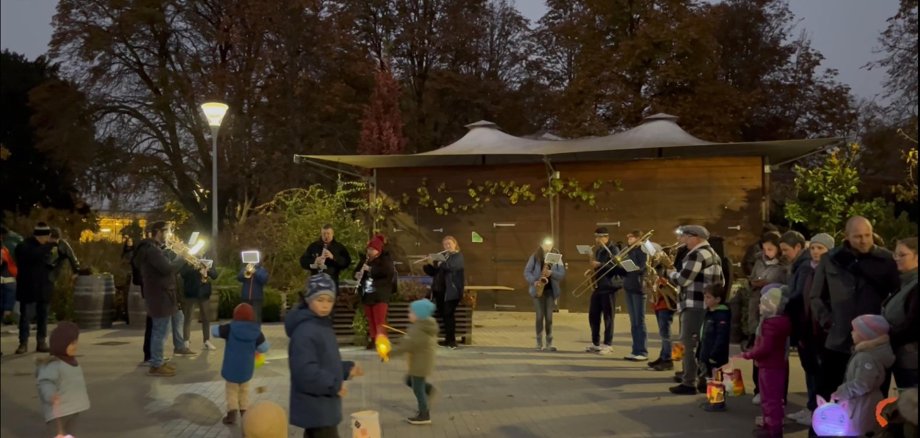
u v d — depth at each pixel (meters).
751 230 17.53
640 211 18.20
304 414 5.34
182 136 32.12
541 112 39.03
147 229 10.46
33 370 5.67
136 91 30.83
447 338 12.62
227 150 31.36
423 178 19.42
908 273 6.28
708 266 8.64
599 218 18.45
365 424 5.94
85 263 16.31
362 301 12.13
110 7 28.69
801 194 15.76
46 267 10.23
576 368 10.66
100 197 22.41
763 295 6.92
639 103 28.44
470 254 19.17
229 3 31.69
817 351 7.11
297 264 18.16
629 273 11.30
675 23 28.17
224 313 17.38
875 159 26.84
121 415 7.71
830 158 15.86
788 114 36.00
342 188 20.34
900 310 6.06
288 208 19.48
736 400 8.51
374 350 12.34
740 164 17.70
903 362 6.02
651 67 28.77
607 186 18.39
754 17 37.81
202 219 33.28
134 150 30.06
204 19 32.22
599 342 12.20
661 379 9.79
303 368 5.26
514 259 18.94
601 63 29.03
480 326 16.12
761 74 36.88
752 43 37.59
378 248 12.12
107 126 29.55
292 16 32.16
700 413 7.85
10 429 4.87
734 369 8.23
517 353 12.08
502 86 37.84
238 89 31.42
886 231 15.11
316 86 32.88
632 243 11.55
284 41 32.03
